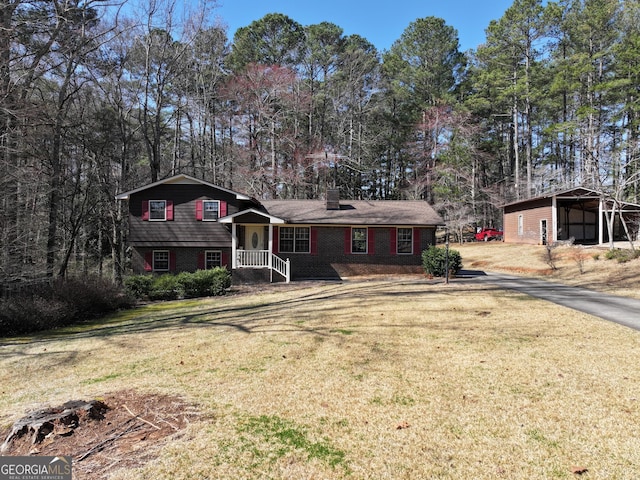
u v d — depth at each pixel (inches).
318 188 1414.9
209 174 1330.0
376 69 1498.5
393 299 461.4
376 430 155.3
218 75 1241.4
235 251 746.8
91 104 865.5
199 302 573.0
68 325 473.4
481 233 1450.5
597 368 212.1
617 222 1126.4
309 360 245.8
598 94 1218.6
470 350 251.4
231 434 153.9
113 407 182.7
